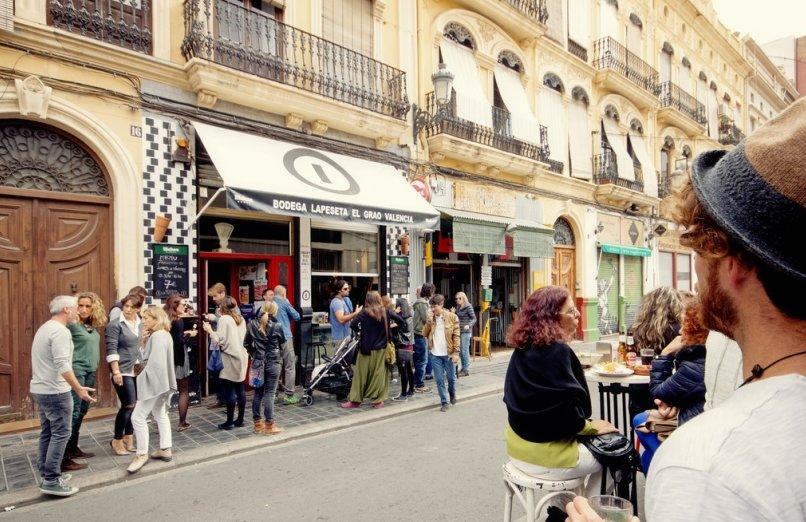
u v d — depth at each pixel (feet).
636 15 58.18
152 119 22.45
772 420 2.01
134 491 14.24
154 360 15.83
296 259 28.02
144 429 15.78
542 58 45.14
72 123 20.30
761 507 1.81
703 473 1.98
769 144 2.24
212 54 23.86
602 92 52.54
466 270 39.47
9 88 18.81
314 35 27.68
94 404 20.92
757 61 93.45
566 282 47.93
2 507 13.08
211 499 13.60
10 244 19.29
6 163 19.26
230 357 19.74
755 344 2.37
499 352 39.99
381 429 20.13
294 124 27.17
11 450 17.17
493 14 39.60
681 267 66.80
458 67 37.24
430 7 36.11
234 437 18.74
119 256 21.39
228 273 26.99
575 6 50.01
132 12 22.34
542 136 42.39
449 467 15.67
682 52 66.80
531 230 38.75
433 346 23.27
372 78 31.37
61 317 13.96
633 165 55.52
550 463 8.39
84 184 21.15
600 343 15.52
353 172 28.53
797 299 2.15
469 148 35.12
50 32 19.56
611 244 52.44
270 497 13.65
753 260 2.30
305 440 18.80
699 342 8.54
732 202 2.31
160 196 22.57
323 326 28.86
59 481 13.80
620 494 8.67
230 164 22.38
